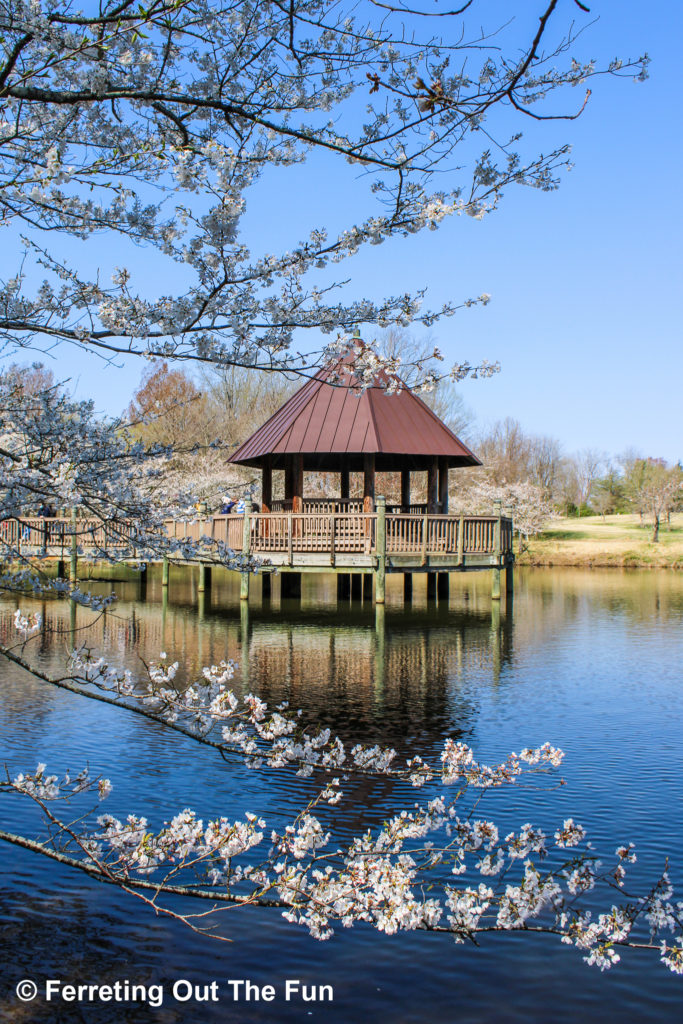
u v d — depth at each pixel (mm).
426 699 10172
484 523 19141
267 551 18266
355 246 3842
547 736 8484
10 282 3818
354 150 3725
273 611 19141
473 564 18734
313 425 19484
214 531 20141
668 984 4191
